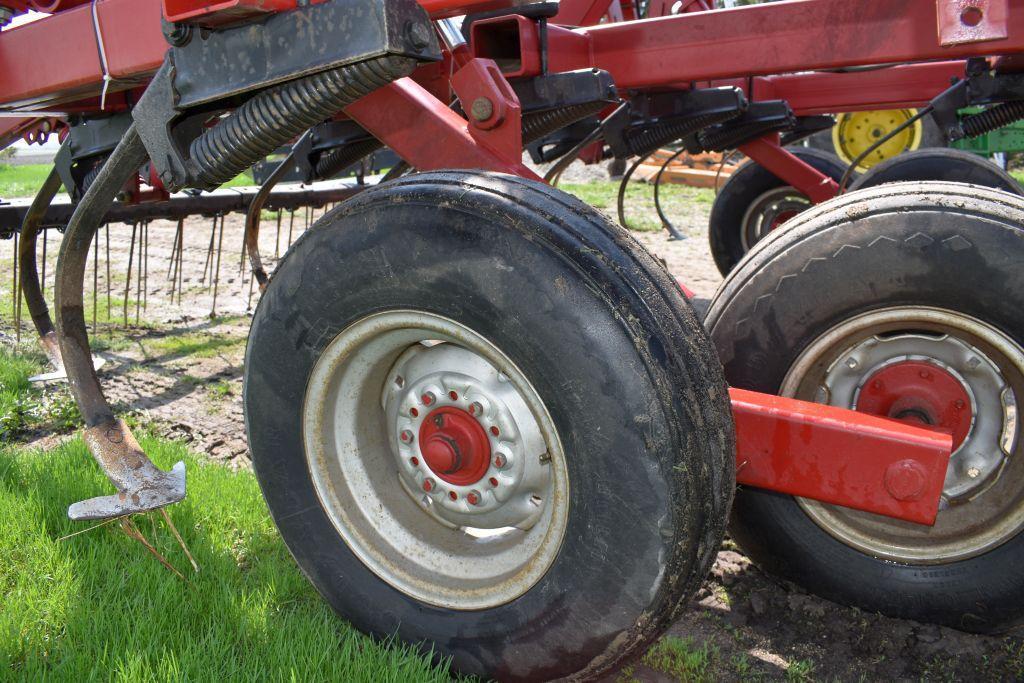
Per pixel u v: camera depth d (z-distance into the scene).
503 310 1.71
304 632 2.12
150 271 8.02
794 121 5.66
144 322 6.08
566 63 3.67
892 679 2.21
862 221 2.32
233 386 4.68
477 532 2.17
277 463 2.17
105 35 2.41
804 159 6.01
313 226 2.00
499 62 3.11
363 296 1.90
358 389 2.11
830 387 2.50
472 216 1.74
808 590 2.54
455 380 1.98
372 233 1.85
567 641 1.79
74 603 2.24
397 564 2.09
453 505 2.05
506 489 1.95
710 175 15.09
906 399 2.41
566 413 1.68
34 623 2.15
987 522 2.32
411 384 2.08
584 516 1.70
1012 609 2.28
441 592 2.01
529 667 1.87
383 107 2.39
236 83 1.88
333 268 1.92
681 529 1.63
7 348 5.22
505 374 1.83
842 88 5.86
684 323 1.73
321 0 1.74
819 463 2.00
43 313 4.86
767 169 5.82
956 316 2.22
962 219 2.19
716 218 6.34
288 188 5.98
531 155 5.36
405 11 1.70
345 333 1.97
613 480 1.64
